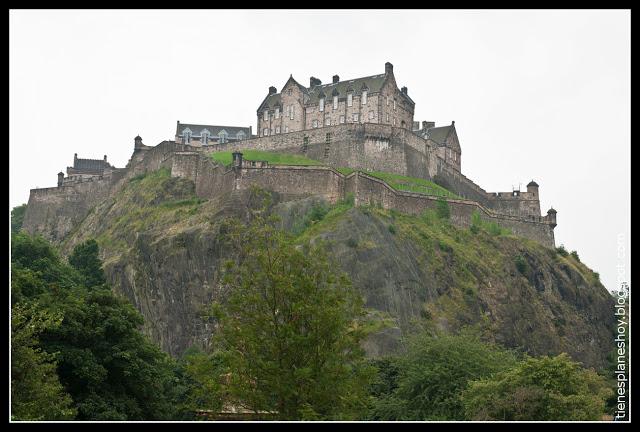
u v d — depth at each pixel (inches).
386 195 5457.7
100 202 6569.9
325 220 4862.2
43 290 2878.9
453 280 4985.2
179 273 4822.8
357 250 4591.5
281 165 5359.3
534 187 7081.7
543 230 6451.8
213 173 5659.5
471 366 3041.3
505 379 2731.3
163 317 4776.1
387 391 3159.5
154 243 5000.0
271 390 2089.1
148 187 5994.1
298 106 6776.6
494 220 6161.4
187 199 5654.5
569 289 5723.4
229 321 2209.6
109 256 5457.7
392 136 6097.4
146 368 2721.5
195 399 2847.0
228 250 4690.0
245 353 2148.1
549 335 5167.3
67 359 2549.2
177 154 5984.3
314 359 2111.2
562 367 2760.8
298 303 2113.7
